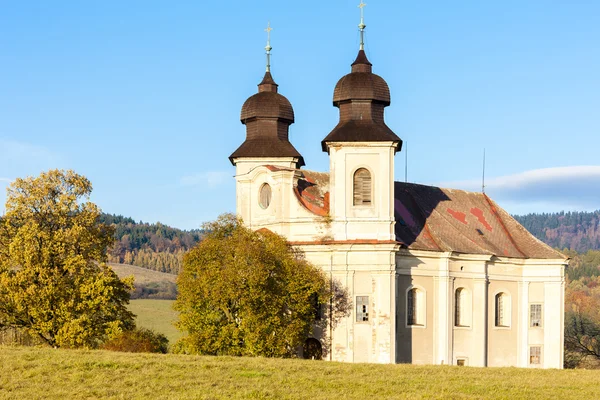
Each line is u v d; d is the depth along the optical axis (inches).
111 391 1656.0
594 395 1791.3
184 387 1711.4
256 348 2417.6
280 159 2940.5
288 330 2482.8
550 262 3134.8
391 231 2691.9
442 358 2829.7
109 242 3048.7
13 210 2955.2
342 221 2694.4
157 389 1683.1
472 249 2957.7
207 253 2481.5
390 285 2657.5
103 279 2797.7
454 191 3329.2
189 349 2449.6
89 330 2758.4
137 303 5846.5
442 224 3041.3
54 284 2797.7
